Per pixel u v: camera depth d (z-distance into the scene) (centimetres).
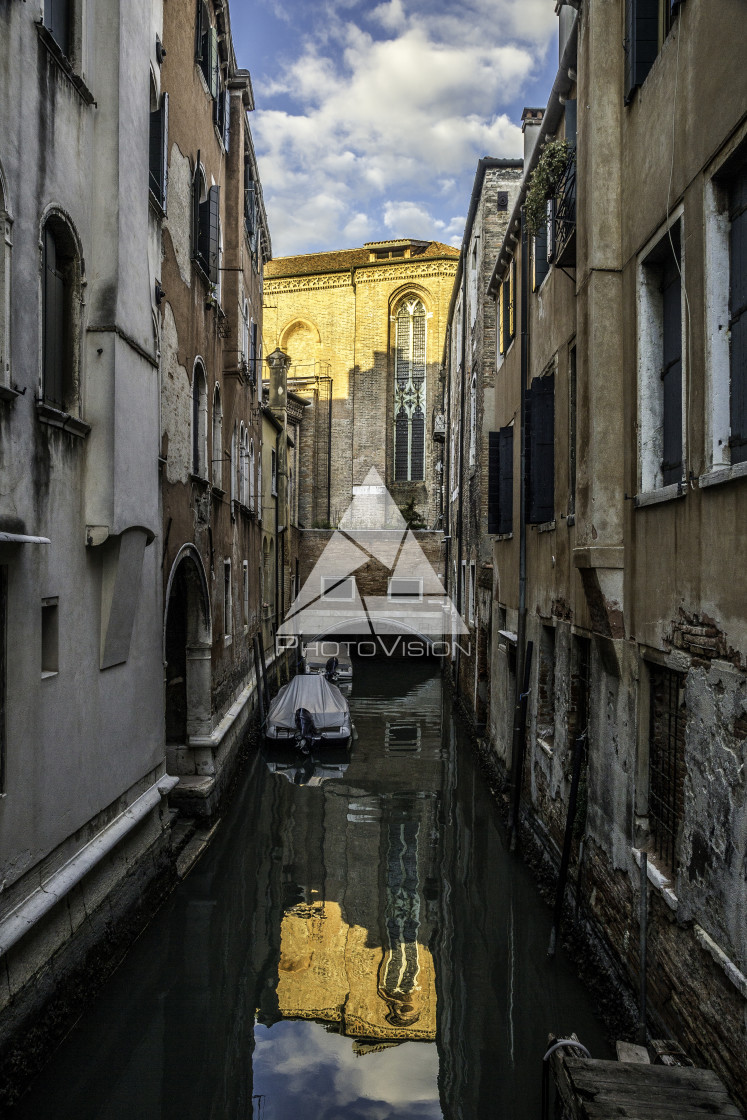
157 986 741
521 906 888
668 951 525
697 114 494
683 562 516
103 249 666
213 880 935
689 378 512
